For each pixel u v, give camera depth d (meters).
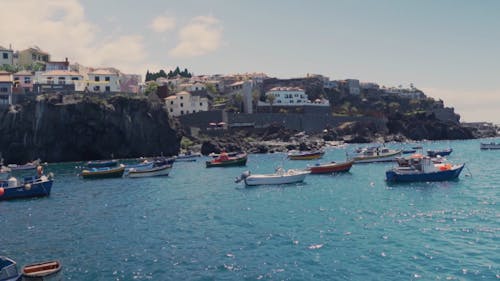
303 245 29.77
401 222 35.75
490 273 23.39
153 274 24.97
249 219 38.97
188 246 30.47
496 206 41.25
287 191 56.97
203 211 43.81
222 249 29.45
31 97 125.00
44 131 121.88
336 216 39.12
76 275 25.19
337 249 28.59
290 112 188.50
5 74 127.56
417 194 50.22
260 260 26.84
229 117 163.25
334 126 189.38
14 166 106.75
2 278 22.53
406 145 166.00
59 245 32.00
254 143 149.62
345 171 77.94
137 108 132.88
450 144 172.88
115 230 36.28
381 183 61.59
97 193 60.47
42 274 22.23
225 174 82.19
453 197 47.31
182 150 142.38
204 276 24.38
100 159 131.38
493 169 77.62
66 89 133.00
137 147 133.38
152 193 58.88
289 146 146.12
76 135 125.75
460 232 31.80
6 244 32.72
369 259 26.34
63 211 46.75
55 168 107.25
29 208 49.53
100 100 128.12
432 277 23.14
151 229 36.19
